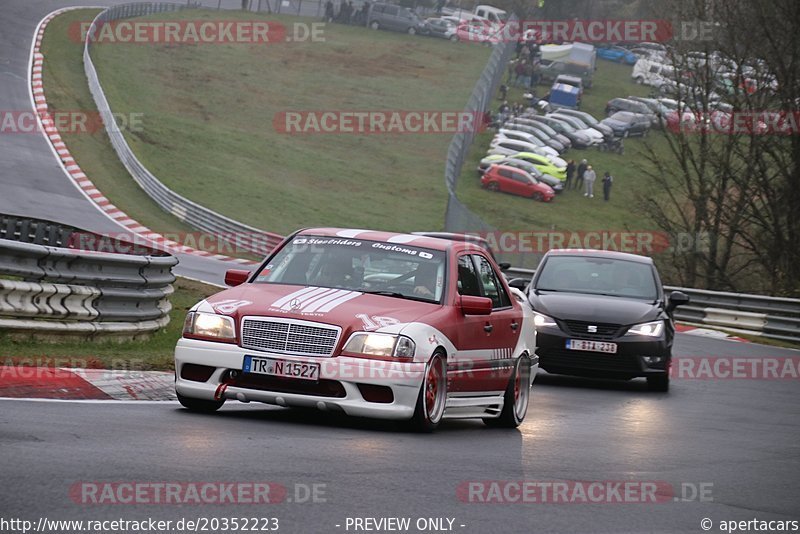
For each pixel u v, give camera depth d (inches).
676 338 3280.0
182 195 6988.2
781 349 3206.2
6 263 1534.2
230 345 1181.7
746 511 904.3
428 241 1366.9
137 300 1823.3
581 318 1987.0
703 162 5260.8
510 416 1402.6
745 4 5108.3
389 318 1194.0
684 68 5334.6
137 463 866.8
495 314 1381.6
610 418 1568.7
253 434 1082.1
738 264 5447.8
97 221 5334.6
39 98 7529.5
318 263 1315.2
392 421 1280.8
